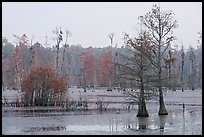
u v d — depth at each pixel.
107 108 50.12
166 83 43.56
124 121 36.47
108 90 90.06
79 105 53.16
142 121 36.44
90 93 81.88
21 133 28.73
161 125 33.47
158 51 42.84
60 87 54.44
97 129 30.94
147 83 41.25
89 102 58.84
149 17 47.59
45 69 54.53
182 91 89.06
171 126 32.66
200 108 50.94
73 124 34.19
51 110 47.66
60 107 51.94
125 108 50.28
